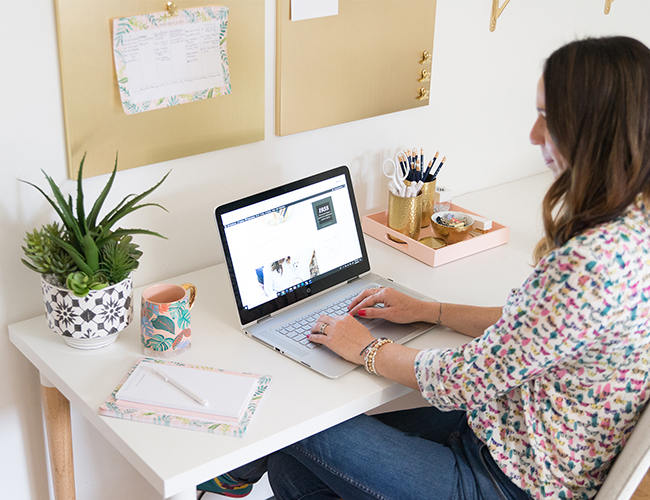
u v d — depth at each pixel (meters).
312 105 1.60
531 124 2.21
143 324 1.19
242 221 1.31
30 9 1.15
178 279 1.50
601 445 1.04
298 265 1.41
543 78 1.02
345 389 1.15
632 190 0.94
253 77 1.47
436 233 1.72
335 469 1.19
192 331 1.30
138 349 1.22
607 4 2.21
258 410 1.08
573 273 0.93
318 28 1.53
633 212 0.97
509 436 1.10
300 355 1.23
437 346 1.29
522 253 1.72
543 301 0.95
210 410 1.05
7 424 1.40
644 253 0.94
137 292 1.44
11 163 1.22
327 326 1.26
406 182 1.71
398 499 1.15
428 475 1.15
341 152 1.74
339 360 1.23
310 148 1.67
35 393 1.41
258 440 1.01
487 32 1.93
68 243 1.18
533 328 0.96
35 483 1.50
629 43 0.95
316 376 1.18
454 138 2.02
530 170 2.31
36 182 1.26
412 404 1.80
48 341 1.24
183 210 1.49
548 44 2.11
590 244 0.93
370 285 1.51
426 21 1.75
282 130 1.57
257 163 1.57
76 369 1.16
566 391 1.05
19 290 1.31
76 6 1.18
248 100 1.48
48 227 1.18
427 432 1.36
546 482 1.07
